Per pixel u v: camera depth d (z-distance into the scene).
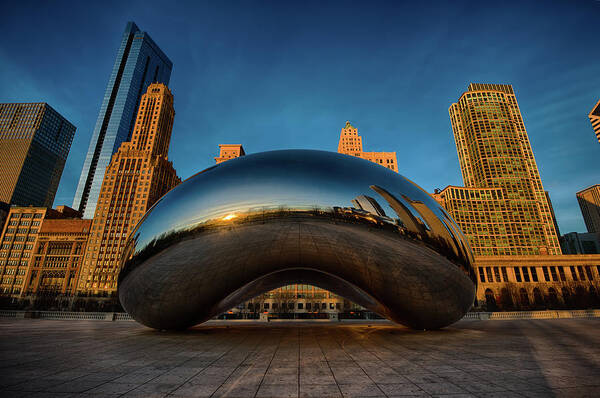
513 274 79.06
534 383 4.03
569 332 10.61
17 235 105.94
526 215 128.75
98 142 174.88
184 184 9.09
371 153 130.25
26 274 99.56
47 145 184.38
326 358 5.85
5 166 167.25
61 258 100.06
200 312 9.57
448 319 10.05
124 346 7.33
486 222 124.56
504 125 152.00
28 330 11.47
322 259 8.55
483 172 144.75
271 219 7.80
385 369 4.89
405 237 8.07
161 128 122.56
